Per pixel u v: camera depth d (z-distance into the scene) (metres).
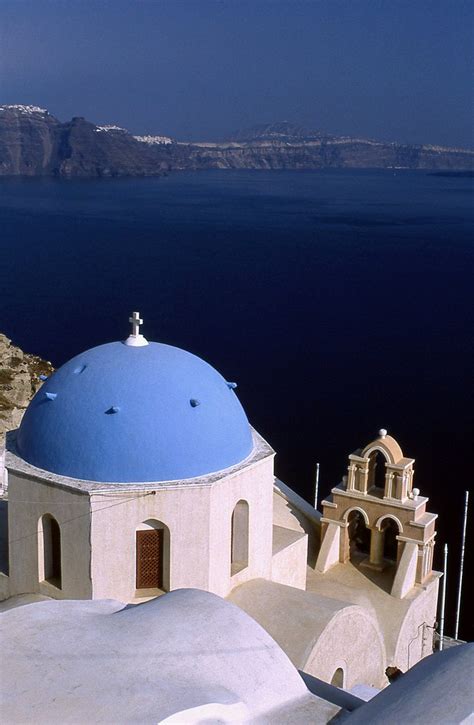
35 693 8.46
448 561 45.66
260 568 20.97
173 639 9.54
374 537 24.55
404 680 8.54
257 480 20.27
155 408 18.73
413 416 74.56
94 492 17.94
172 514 18.50
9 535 19.86
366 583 23.97
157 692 8.52
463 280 157.25
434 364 94.25
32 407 20.00
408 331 111.81
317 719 9.04
